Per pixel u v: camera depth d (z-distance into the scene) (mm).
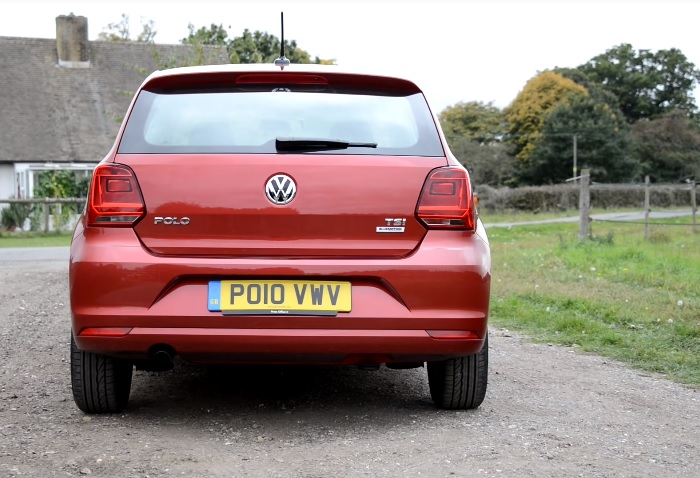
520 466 3510
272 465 3486
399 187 3924
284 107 4090
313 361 3922
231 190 3855
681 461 3658
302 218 3867
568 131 81062
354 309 3828
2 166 35844
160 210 3855
